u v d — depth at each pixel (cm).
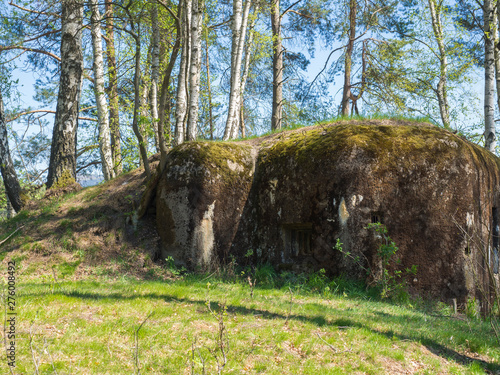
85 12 1502
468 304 931
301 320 657
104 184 1334
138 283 889
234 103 1483
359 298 874
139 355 491
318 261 980
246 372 479
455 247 959
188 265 1038
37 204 1245
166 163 1129
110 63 1764
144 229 1118
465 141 1111
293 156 1062
